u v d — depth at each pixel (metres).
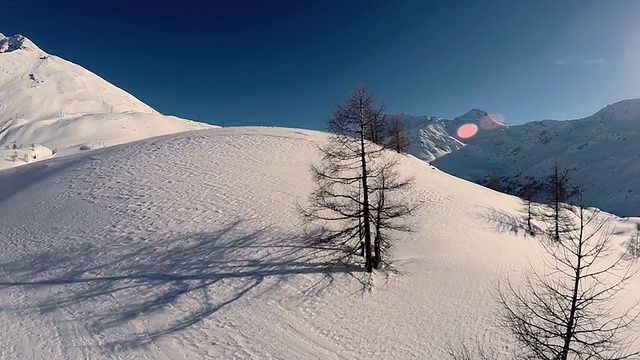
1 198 37.28
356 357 17.12
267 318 18.84
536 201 44.44
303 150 40.50
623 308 23.31
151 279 21.33
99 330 17.28
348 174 33.84
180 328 17.67
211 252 23.77
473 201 40.09
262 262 23.28
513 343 18.81
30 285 20.95
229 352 16.39
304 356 16.67
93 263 22.69
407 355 17.72
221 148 39.06
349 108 22.44
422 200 36.16
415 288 22.91
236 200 29.62
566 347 10.86
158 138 45.09
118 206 28.67
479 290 23.56
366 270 23.48
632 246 37.97
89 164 37.34
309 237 25.92
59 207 29.56
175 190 30.72
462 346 18.55
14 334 16.77
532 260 29.89
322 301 20.61
